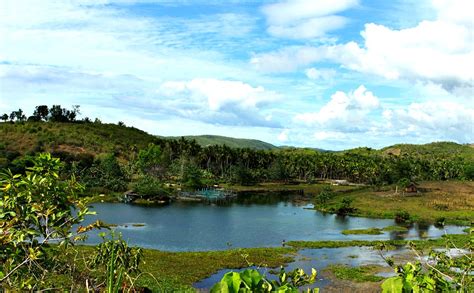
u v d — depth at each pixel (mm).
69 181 5785
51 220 5316
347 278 36531
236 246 52500
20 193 5320
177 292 26906
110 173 111188
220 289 3900
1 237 4969
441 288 5141
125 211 78812
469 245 7328
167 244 52062
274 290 4230
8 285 4762
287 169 156500
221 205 94812
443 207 91875
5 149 130250
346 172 163375
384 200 101875
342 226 70438
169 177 137500
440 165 154375
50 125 169625
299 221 74938
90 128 178875
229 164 157750
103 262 6488
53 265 5348
